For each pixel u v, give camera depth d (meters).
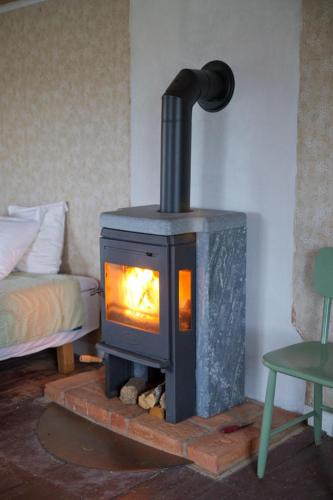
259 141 2.78
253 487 2.28
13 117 4.06
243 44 2.78
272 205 2.76
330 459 2.47
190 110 2.68
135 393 2.82
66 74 3.64
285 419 2.72
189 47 3.00
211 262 2.60
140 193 3.35
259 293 2.85
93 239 3.66
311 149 2.59
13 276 3.56
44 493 2.25
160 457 2.49
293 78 2.62
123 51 3.31
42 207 3.81
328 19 2.47
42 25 3.73
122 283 2.78
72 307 3.40
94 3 3.41
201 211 2.79
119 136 3.41
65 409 2.98
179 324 2.58
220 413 2.75
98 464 2.45
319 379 2.11
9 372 3.48
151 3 3.13
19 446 2.61
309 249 2.65
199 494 2.23
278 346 2.82
